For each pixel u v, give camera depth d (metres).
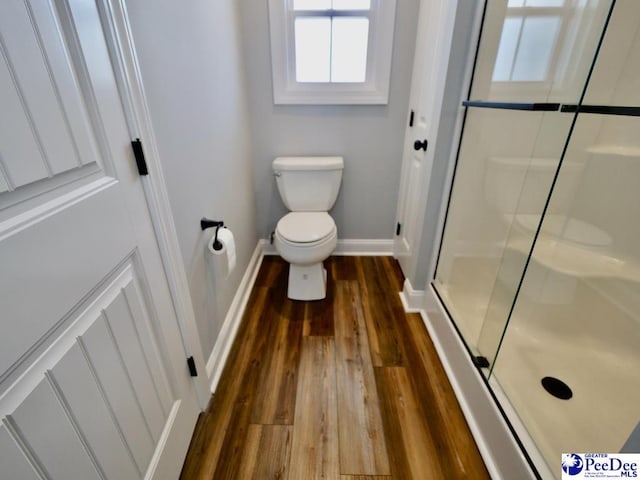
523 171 1.24
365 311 1.81
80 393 0.58
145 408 0.81
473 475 1.03
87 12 0.60
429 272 1.74
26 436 0.47
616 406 1.06
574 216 1.37
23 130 0.47
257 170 2.17
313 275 1.85
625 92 1.21
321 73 1.97
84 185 0.60
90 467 0.60
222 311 1.47
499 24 1.22
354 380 1.37
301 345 1.56
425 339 1.61
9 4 0.44
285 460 1.07
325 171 1.99
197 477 1.02
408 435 1.15
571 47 1.10
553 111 1.13
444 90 1.37
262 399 1.28
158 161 0.87
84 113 0.60
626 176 1.23
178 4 1.01
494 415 1.04
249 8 1.77
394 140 2.09
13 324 0.45
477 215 1.44
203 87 1.23
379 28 1.82
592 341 1.27
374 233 2.39
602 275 1.24
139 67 0.77
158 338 0.89
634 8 1.11
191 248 1.11
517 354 1.26
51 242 0.51
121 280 0.72
